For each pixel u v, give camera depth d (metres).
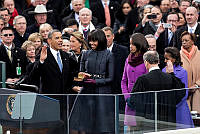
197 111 30.92
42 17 43.09
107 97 28.55
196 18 39.00
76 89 32.53
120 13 46.09
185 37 35.09
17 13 45.31
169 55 32.59
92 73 31.47
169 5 45.31
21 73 36.81
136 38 32.47
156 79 30.03
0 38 40.03
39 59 32.97
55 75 32.56
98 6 46.47
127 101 28.81
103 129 28.61
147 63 30.34
